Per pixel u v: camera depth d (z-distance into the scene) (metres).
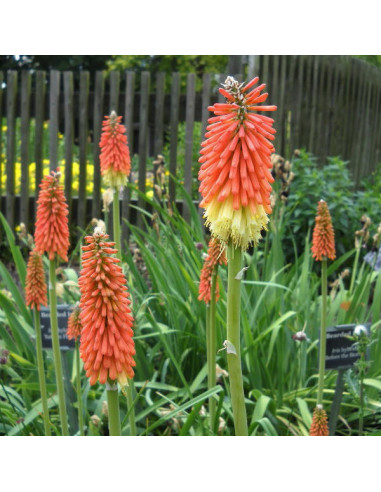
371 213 6.81
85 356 2.06
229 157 2.03
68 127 7.62
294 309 4.42
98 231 2.04
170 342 4.09
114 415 2.07
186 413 3.38
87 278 2.05
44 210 2.86
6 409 3.45
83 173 7.69
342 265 6.61
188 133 7.18
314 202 6.53
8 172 7.94
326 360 3.31
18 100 7.96
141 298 4.21
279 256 4.71
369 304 6.06
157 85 7.31
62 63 13.20
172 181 7.18
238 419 2.13
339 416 3.68
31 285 2.95
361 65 9.38
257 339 3.73
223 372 3.29
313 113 7.99
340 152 9.04
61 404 2.94
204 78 7.06
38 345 2.99
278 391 3.81
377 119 10.56
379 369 3.92
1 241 7.93
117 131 3.68
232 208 2.00
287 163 4.89
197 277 4.52
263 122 2.04
